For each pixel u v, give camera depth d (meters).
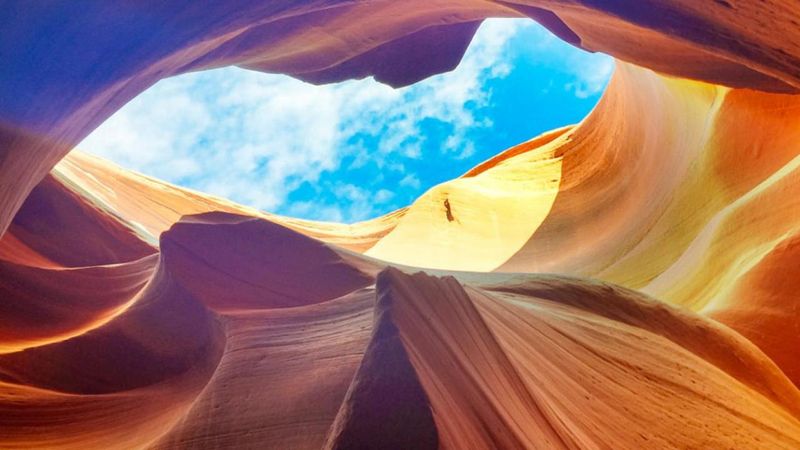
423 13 13.45
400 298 3.48
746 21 4.60
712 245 14.11
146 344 7.48
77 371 7.37
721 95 18.00
